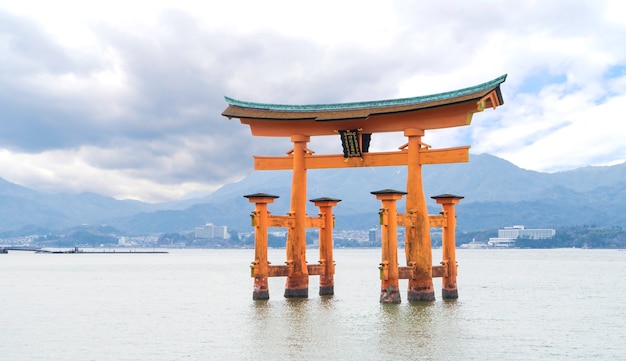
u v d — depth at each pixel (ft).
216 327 122.31
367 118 139.64
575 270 391.65
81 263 554.46
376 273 338.13
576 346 104.32
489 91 127.13
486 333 113.91
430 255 139.74
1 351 101.24
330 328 116.78
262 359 93.50
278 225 148.56
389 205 131.95
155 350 100.94
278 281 259.80
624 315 143.74
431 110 133.90
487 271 375.45
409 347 100.83
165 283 259.39
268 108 152.76
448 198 146.00
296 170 148.25
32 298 187.83
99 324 128.98
